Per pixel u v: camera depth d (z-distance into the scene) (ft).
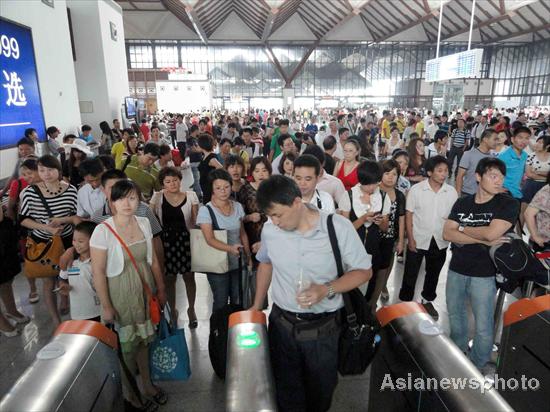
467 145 29.48
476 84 93.30
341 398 7.74
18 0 19.48
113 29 38.17
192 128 26.61
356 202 9.10
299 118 68.85
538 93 86.69
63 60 24.49
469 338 9.37
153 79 78.69
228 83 97.30
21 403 3.97
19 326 10.28
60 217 9.75
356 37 91.56
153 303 6.90
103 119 36.35
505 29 80.84
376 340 5.32
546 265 7.32
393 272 13.69
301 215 4.93
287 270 5.14
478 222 7.41
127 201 6.37
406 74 98.53
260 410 4.15
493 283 7.63
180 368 7.88
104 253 6.42
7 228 9.73
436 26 84.79
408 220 10.11
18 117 19.15
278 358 5.56
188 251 9.55
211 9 70.69
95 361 5.02
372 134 37.65
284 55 96.53
